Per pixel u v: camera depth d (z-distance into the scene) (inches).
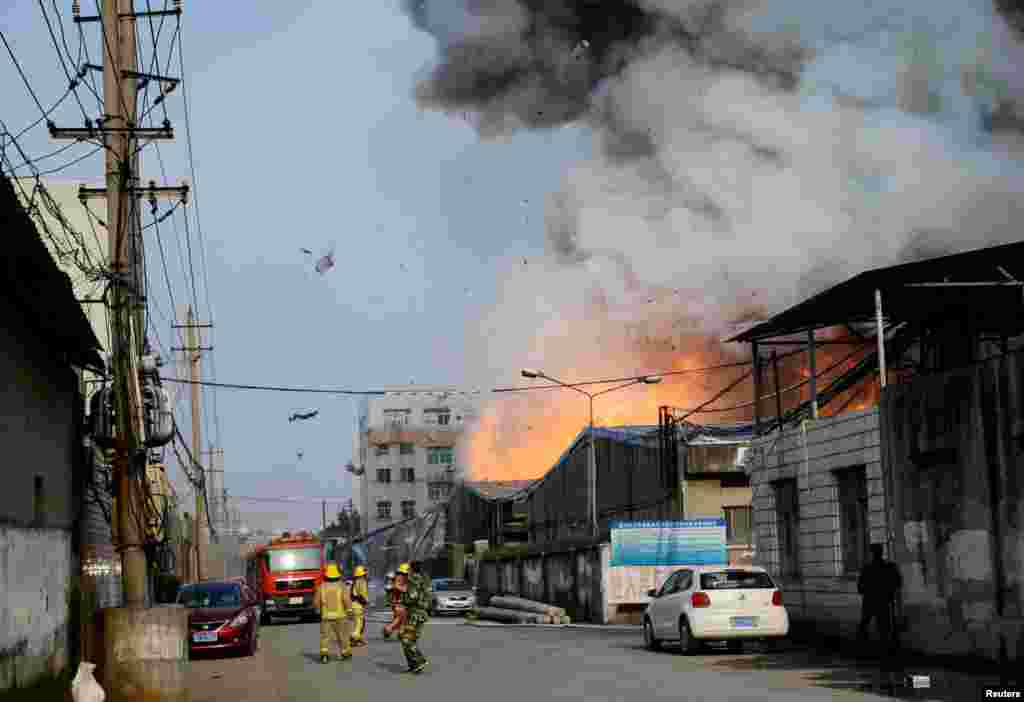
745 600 893.2
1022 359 699.4
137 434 723.4
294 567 1957.4
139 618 601.6
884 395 884.6
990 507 738.8
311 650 1146.0
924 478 826.2
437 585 2160.4
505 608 1845.5
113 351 658.2
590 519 1750.7
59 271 558.3
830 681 666.8
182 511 2512.3
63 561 743.1
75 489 803.4
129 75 704.4
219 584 1150.3
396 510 5556.1
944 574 797.9
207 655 1112.8
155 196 891.4
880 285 864.9
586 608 1706.4
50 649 685.9
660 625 959.6
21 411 621.0
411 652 810.2
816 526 1011.9
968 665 757.9
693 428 1688.0
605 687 656.4
